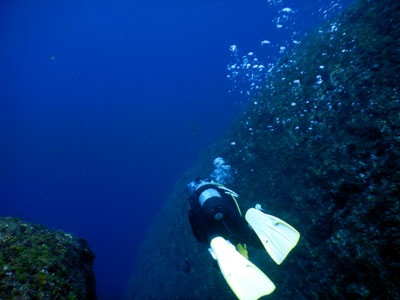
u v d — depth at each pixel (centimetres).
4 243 174
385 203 187
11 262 160
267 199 355
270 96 509
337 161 260
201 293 490
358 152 241
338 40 379
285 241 165
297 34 2131
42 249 188
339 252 209
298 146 343
